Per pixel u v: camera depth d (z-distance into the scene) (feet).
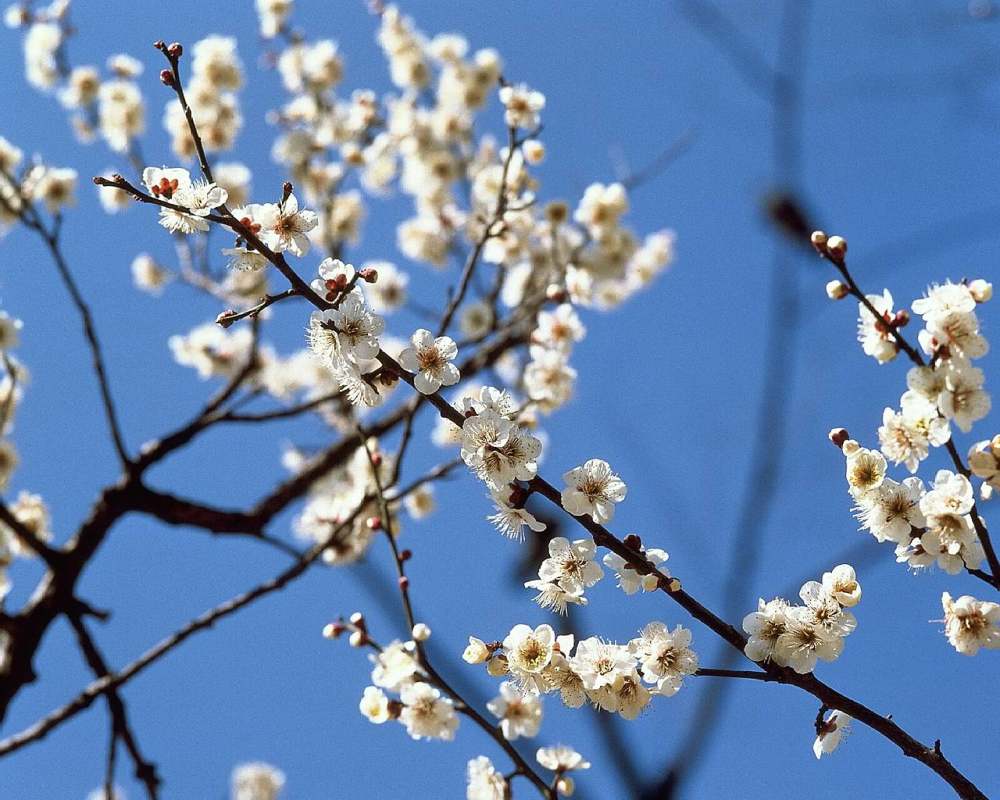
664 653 11.78
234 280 25.05
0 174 23.22
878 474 11.64
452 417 11.67
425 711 12.57
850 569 11.79
